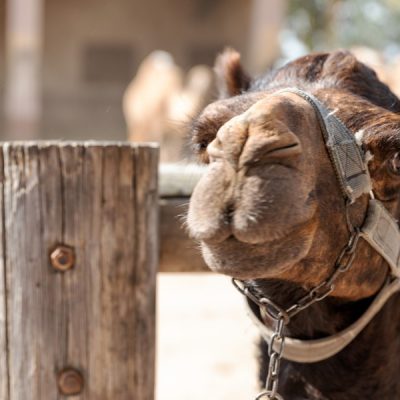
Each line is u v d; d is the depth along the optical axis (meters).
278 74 4.05
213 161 3.04
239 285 3.76
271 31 30.67
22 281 4.14
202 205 2.98
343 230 3.40
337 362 3.91
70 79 42.97
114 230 4.20
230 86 4.43
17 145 4.10
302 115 3.19
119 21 43.16
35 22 31.02
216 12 43.00
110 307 4.22
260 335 4.24
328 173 3.31
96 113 43.00
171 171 4.63
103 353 4.23
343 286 3.61
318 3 45.75
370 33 46.06
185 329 10.59
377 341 3.92
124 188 4.20
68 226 4.14
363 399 3.95
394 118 3.52
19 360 4.18
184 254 4.61
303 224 3.11
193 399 7.97
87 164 4.14
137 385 4.29
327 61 3.97
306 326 3.79
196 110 4.58
